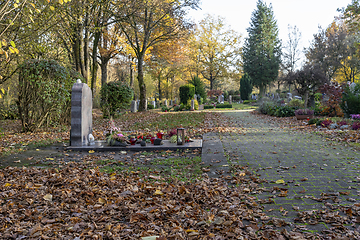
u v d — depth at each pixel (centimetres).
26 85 1218
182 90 3072
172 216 357
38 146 917
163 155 774
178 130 866
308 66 1942
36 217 363
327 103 1636
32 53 1480
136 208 383
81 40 1744
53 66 1230
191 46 4647
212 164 635
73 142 882
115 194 440
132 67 3512
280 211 363
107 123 1562
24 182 512
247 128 1231
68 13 1442
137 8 1852
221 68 4941
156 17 2275
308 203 386
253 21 5172
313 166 581
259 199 407
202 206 394
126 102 1870
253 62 4966
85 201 421
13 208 392
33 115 1248
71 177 541
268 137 966
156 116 1902
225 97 4844
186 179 529
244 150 766
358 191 419
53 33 1519
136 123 1527
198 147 834
